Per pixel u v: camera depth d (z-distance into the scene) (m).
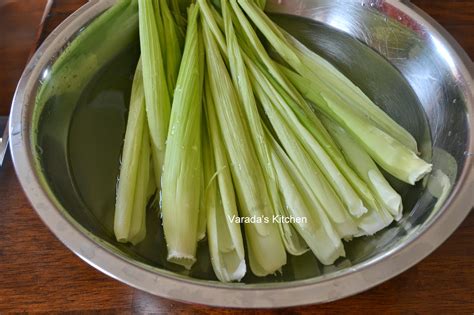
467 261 0.32
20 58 0.45
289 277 0.33
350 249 0.35
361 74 0.43
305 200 0.35
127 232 0.34
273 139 0.36
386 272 0.28
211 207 0.34
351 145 0.37
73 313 0.31
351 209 0.35
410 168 0.35
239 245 0.33
